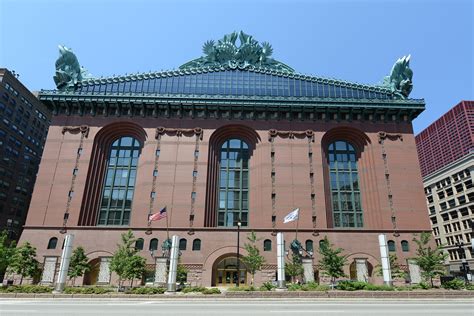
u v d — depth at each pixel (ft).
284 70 191.83
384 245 102.42
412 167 158.10
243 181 160.97
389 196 152.05
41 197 146.10
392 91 178.60
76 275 124.16
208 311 52.70
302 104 167.02
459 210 274.57
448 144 449.48
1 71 247.09
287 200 149.79
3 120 242.58
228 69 186.09
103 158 160.86
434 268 119.34
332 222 151.33
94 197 151.74
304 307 60.44
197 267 135.54
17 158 256.52
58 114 163.84
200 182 152.35
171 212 145.48
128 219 150.41
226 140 170.40
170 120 165.37
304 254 136.67
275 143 161.99
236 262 140.97
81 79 178.29
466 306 63.72
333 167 164.86
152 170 153.38
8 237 239.71
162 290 94.02
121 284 129.18
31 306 60.54
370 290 87.25
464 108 422.82
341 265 123.34
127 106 167.02
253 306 61.93
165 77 180.96
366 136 165.07
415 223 146.72
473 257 250.98
